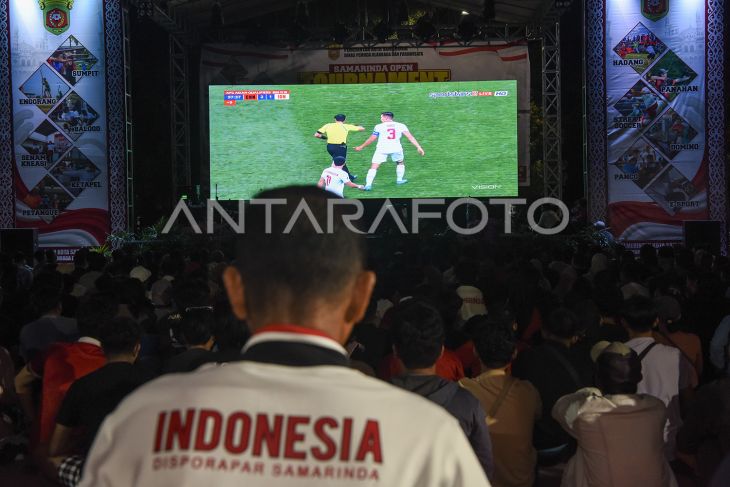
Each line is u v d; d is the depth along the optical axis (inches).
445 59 818.2
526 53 817.5
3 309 310.0
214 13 743.7
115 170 709.9
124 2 709.3
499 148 820.0
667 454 199.6
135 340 162.1
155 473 53.9
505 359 175.0
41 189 708.0
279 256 59.6
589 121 712.4
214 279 336.2
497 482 171.6
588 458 148.2
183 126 832.9
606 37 705.6
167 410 55.6
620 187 710.5
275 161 824.9
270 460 54.0
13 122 705.6
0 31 703.1
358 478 53.7
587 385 196.7
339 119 821.9
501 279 321.1
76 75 706.2
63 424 155.5
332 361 58.2
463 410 145.2
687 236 689.6
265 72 824.3
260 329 60.6
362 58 821.2
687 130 705.6
